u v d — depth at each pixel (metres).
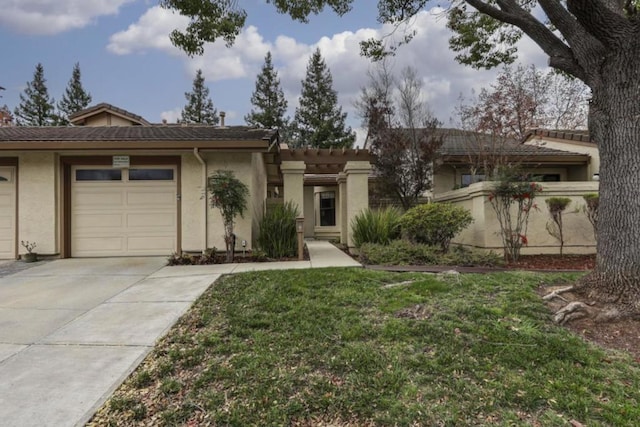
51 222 8.64
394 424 2.32
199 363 3.16
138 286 5.89
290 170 10.15
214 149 8.40
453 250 8.27
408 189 13.40
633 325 3.72
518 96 13.77
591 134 4.49
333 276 5.83
